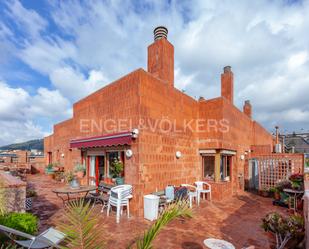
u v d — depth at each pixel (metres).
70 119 20.98
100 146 11.78
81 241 3.30
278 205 12.73
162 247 6.81
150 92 10.85
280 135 43.31
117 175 11.23
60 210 10.37
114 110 11.92
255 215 10.54
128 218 9.32
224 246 6.94
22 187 6.87
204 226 8.78
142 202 9.80
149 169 10.38
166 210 3.87
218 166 13.93
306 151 45.06
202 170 14.84
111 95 12.30
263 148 21.23
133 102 10.47
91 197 10.87
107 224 8.59
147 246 3.19
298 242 7.08
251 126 22.94
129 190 9.79
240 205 12.55
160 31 12.78
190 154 13.80
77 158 16.84
